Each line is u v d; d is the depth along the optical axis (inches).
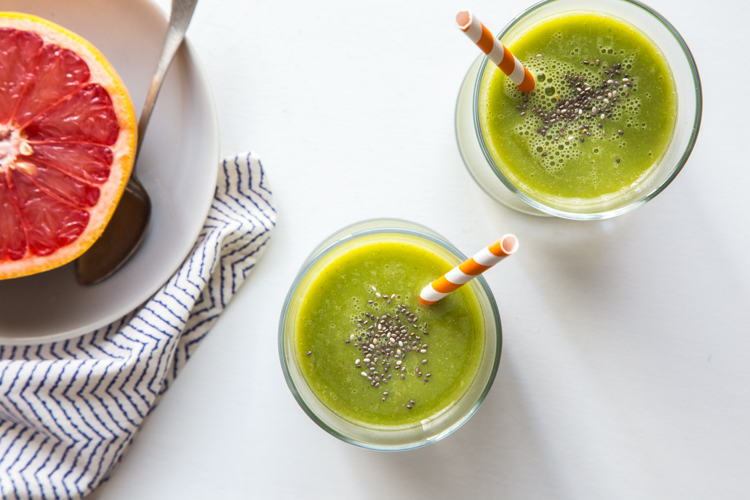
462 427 16.6
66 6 15.7
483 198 16.5
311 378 15.7
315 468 16.4
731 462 16.7
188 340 16.3
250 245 16.2
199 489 16.3
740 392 16.7
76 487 15.8
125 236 15.8
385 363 15.7
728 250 16.7
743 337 16.7
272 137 16.4
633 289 16.7
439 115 16.5
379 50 16.4
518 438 16.6
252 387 16.4
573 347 16.6
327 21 16.4
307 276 15.4
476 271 13.6
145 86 15.9
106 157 15.2
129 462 16.3
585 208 15.6
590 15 15.6
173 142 15.8
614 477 16.6
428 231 16.0
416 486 16.5
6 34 14.9
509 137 15.7
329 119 16.4
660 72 15.7
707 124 16.7
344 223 16.4
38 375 15.4
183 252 15.7
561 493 16.6
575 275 16.6
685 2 16.6
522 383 16.6
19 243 15.1
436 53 16.4
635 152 15.8
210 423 16.3
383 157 16.5
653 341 16.7
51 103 15.1
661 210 16.7
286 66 16.4
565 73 15.8
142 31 15.7
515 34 15.7
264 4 16.3
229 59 16.3
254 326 16.3
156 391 16.0
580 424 16.6
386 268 15.7
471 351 15.7
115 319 15.6
